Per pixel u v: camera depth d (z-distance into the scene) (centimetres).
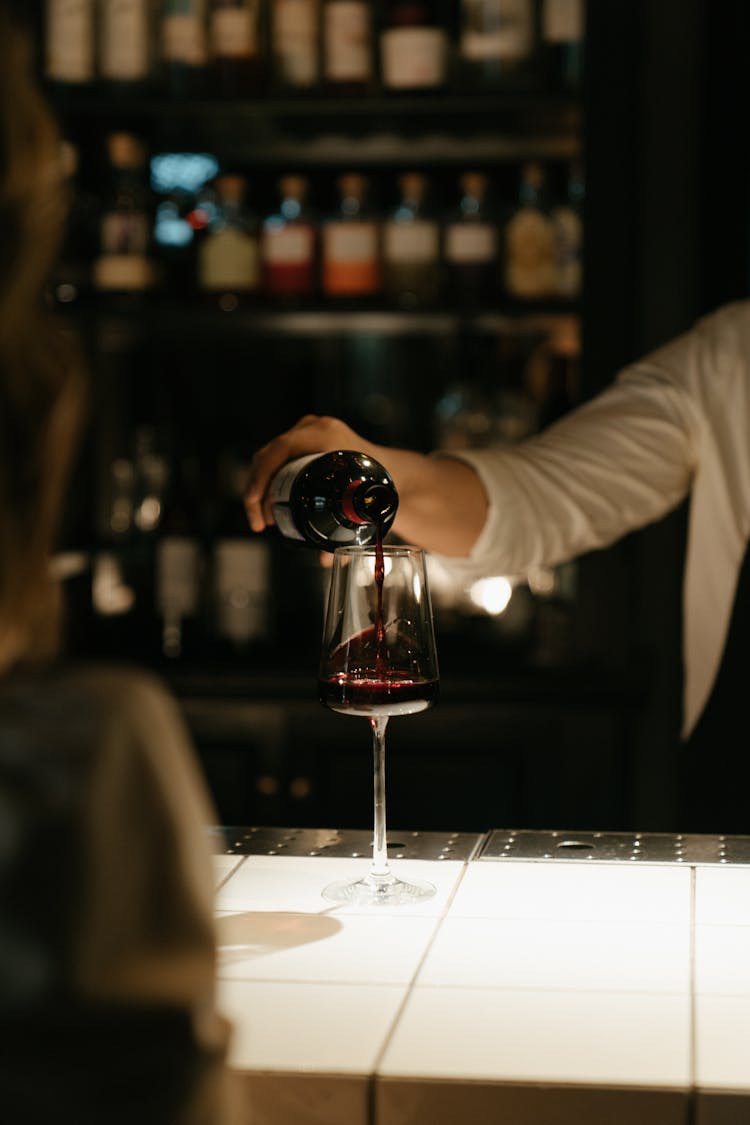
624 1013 92
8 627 50
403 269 253
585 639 245
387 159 279
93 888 45
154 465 272
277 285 255
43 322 53
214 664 252
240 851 133
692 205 261
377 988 97
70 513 264
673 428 173
